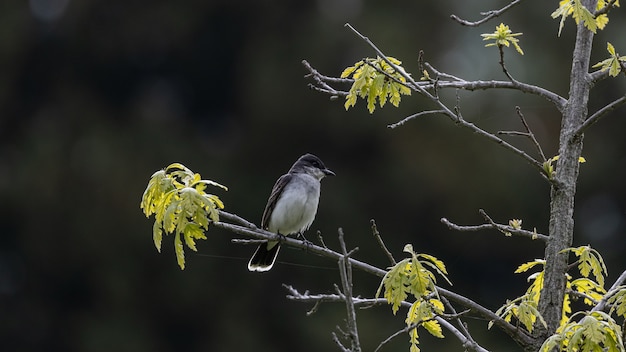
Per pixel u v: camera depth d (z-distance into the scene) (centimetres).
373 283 1956
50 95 2450
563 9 554
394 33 2195
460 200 2048
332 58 2244
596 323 465
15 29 2417
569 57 2052
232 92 2469
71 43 2472
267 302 2014
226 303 2050
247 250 2078
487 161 2033
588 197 2047
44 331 2167
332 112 2186
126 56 2500
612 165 2022
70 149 2281
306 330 1923
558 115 1956
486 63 2080
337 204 2098
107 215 2158
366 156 2194
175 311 2081
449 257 2030
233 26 2450
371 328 1778
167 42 2488
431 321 547
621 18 1938
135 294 2108
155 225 558
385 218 2108
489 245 2006
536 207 2009
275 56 2298
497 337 1647
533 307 518
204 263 2073
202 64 2498
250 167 2267
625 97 545
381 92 596
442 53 2177
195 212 543
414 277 503
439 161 2077
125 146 2272
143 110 2458
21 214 2206
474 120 2022
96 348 2069
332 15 2352
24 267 2202
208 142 2428
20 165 2256
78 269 2166
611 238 2006
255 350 1980
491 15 574
